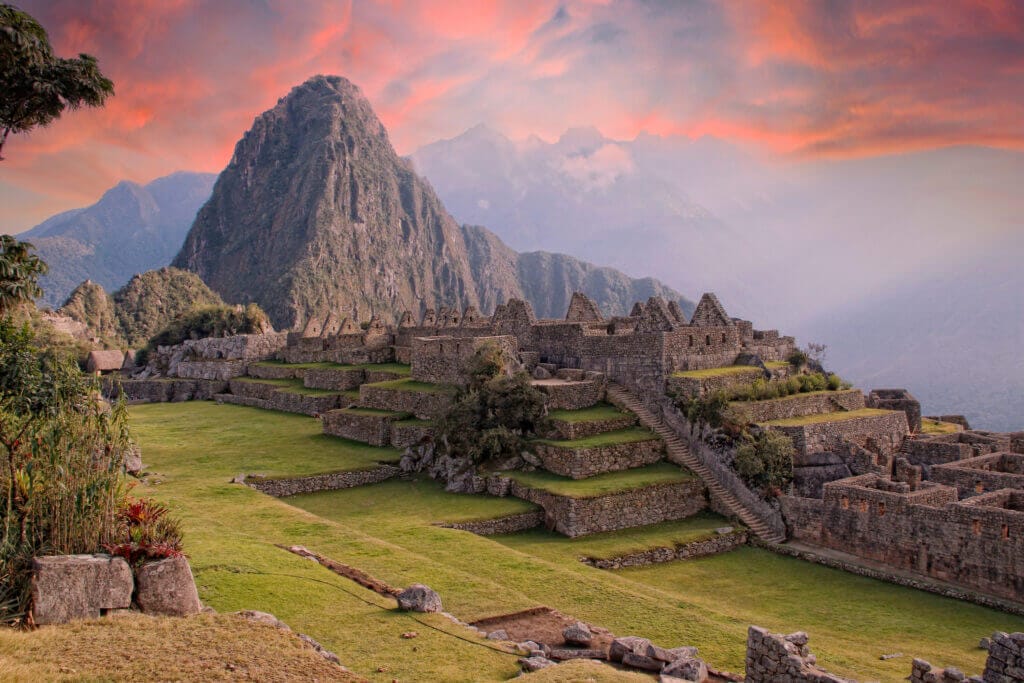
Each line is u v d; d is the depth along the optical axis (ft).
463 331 252.62
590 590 98.12
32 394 88.28
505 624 81.87
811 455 152.25
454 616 82.12
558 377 196.03
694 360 183.01
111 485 72.69
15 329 96.68
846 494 130.11
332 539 110.32
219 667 58.75
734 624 95.55
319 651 65.72
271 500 135.74
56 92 108.78
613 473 154.40
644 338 179.73
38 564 64.18
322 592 82.17
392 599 83.71
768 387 172.96
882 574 119.85
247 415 271.08
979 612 105.09
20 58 105.29
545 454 159.12
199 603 71.05
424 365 220.23
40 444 72.90
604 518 138.41
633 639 73.15
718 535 137.18
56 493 69.72
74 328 532.32
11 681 52.85
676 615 91.15
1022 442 166.71
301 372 317.22
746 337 212.02
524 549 125.80
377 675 63.93
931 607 107.24
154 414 278.05
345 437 207.92
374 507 144.15
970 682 61.16
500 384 168.96
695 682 65.62
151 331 647.56
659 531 138.62
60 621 63.46
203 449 191.62
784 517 139.85
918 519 119.34
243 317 454.40
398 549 107.55
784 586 116.67
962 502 117.39
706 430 159.94
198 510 123.13
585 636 76.43
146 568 68.44
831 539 131.95
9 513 66.33
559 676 63.05
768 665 64.49
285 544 104.42
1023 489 126.11
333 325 417.08
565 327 204.33
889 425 176.14
